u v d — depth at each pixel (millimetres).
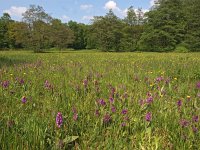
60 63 17438
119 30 85875
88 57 28891
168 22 78438
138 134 4758
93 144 4398
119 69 13008
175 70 12273
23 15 70250
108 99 6496
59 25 83312
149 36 79625
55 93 6961
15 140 4098
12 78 9102
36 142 4176
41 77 9828
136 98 6492
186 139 4480
